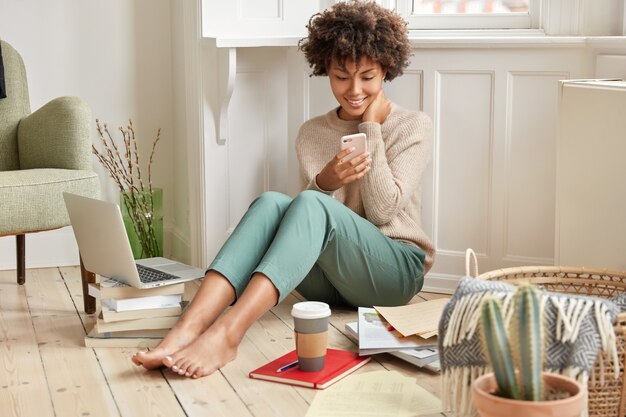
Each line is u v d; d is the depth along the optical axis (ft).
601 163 7.25
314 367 7.18
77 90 11.40
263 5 10.50
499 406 4.48
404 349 7.45
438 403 6.64
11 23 11.05
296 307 7.20
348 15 8.82
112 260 8.06
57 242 11.37
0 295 9.93
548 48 9.31
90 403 6.77
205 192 10.52
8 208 8.63
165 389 7.02
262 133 10.71
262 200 8.20
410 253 8.84
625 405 5.66
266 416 6.48
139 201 10.83
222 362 7.39
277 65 10.62
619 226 7.00
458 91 9.75
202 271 8.56
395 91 9.98
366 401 6.66
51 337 8.39
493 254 9.86
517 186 9.66
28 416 6.56
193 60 10.45
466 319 5.58
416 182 8.95
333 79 9.00
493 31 10.20
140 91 11.64
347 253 8.40
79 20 11.29
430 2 10.53
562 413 4.44
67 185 8.99
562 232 7.95
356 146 8.41
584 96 7.49
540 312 4.57
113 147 11.62
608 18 9.57
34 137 9.77
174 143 11.76
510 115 9.57
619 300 5.98
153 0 11.53
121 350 7.99
